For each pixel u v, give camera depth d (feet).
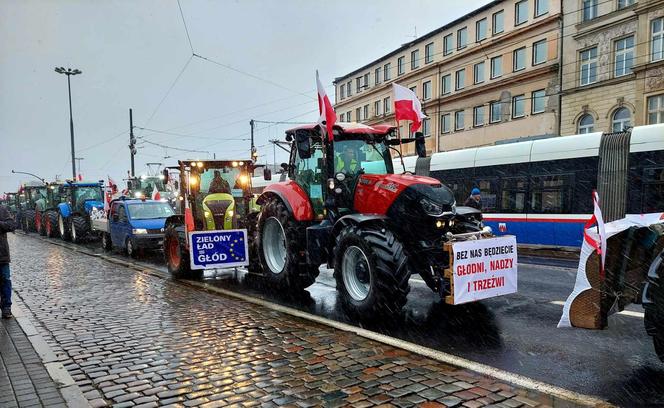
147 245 43.32
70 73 102.53
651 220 14.79
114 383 13.03
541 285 26.32
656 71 80.33
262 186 91.97
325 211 23.76
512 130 112.68
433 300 23.15
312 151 24.76
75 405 11.45
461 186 48.78
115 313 20.94
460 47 128.47
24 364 14.37
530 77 107.04
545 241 41.32
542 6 104.73
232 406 11.46
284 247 26.23
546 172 41.55
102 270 34.60
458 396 11.80
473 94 123.44
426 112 139.23
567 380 13.12
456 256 17.56
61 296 24.82
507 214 44.24
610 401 11.83
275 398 11.84
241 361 14.51
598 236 13.78
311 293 25.62
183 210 32.42
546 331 17.75
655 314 13.05
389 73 156.35
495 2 115.55
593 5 92.02
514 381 12.78
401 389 12.26
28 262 39.60
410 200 20.02
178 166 32.48
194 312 20.85
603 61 89.76
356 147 23.97
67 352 15.66
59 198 71.05
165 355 15.20
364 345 15.94
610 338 16.75
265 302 22.75
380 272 18.58
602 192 37.70
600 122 90.74
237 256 29.68
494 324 18.79
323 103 22.52
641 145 35.76
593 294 13.89
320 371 13.58
